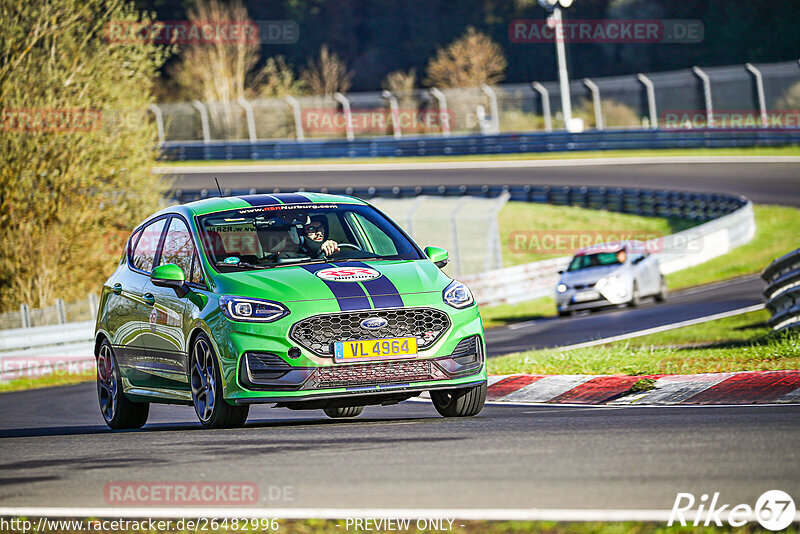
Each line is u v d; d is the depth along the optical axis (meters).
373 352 27.70
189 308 29.78
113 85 98.06
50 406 51.53
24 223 94.94
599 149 179.62
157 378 32.09
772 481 18.16
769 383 32.72
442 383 28.27
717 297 87.19
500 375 41.00
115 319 34.53
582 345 64.31
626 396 34.72
